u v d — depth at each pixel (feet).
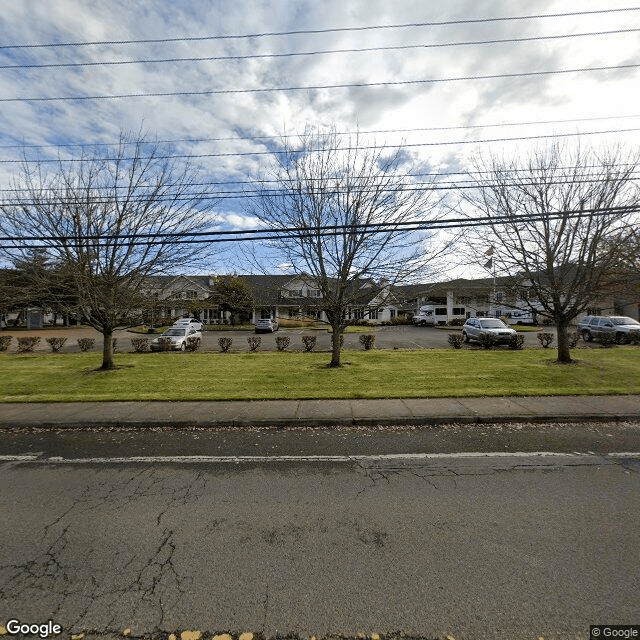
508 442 19.22
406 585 8.99
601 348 61.72
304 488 14.35
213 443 19.74
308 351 63.00
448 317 158.30
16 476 15.71
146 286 45.34
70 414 24.45
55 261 38.58
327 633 7.72
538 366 41.93
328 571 9.53
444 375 36.65
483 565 9.67
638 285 44.93
